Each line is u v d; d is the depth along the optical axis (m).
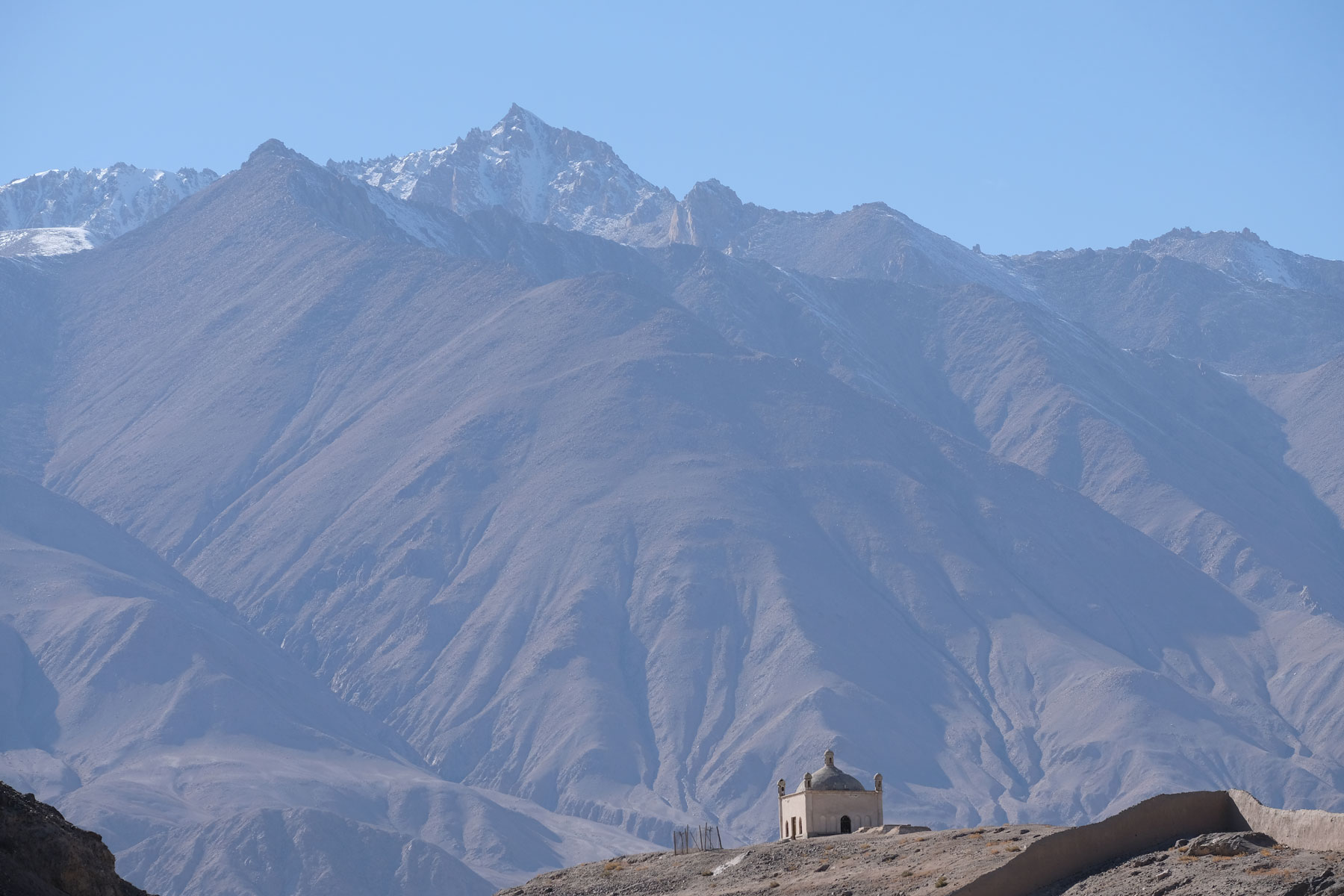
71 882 53.41
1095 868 63.56
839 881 75.12
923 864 74.88
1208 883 56.97
